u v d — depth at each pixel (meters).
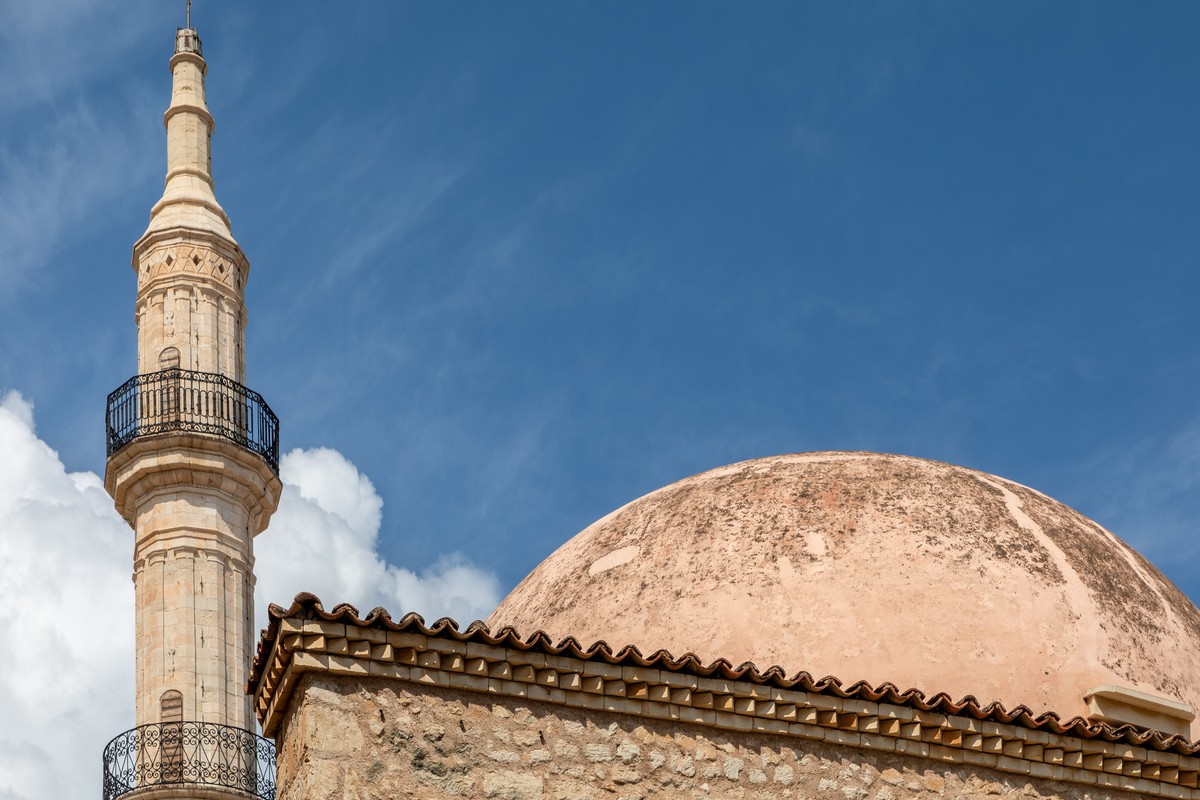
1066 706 15.12
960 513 16.59
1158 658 15.92
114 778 36.50
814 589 15.60
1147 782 14.38
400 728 12.16
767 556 15.99
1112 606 16.14
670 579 16.08
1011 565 16.11
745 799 13.00
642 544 16.73
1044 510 17.23
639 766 12.77
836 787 13.34
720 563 16.05
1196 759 14.51
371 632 12.24
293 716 12.29
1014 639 15.40
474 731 12.36
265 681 12.59
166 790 35.69
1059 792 14.08
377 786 11.93
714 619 15.51
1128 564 17.08
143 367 41.06
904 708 13.66
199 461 39.06
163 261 42.03
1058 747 14.07
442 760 12.18
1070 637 15.59
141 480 39.09
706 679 13.12
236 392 40.91
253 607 39.56
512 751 12.41
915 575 15.77
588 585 16.56
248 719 37.81
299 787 11.90
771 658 15.13
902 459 17.75
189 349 41.06
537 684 12.66
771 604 15.52
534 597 17.19
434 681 12.36
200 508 38.97
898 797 13.50
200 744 36.44
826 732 13.45
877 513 16.41
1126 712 15.23
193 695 36.97
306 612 12.16
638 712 12.91
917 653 15.15
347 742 11.98
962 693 14.96
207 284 42.03
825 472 17.16
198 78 45.84
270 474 40.56
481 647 12.51
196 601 37.91
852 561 15.87
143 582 38.41
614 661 12.88
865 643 15.18
